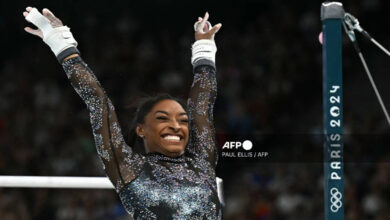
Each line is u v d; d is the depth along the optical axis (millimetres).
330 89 5289
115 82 19469
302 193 15633
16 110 18859
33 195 15375
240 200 15586
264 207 15445
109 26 20500
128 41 20312
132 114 5004
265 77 19578
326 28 5332
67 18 20391
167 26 20656
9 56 20109
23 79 19656
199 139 4820
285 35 20328
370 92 19094
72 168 16859
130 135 4852
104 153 4465
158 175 4402
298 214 15328
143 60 19953
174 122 4609
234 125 18156
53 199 15352
